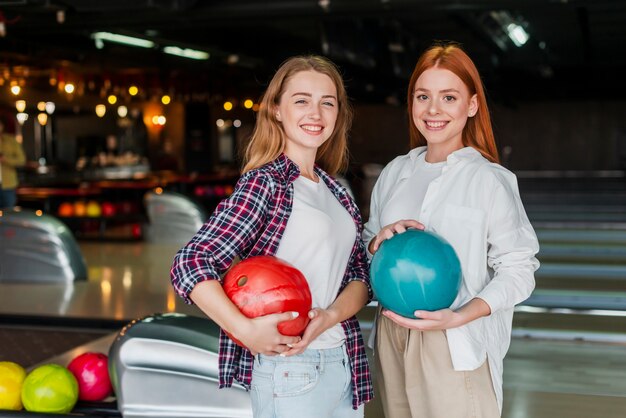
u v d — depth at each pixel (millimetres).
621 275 8453
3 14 7762
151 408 3426
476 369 2379
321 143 2283
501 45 17141
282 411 2154
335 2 7504
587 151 25609
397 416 2568
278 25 13352
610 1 7051
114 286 7848
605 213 15242
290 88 2234
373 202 2773
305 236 2193
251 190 2131
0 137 10000
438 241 2234
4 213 8258
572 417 4020
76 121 19188
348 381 2268
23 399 3412
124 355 3430
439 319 2199
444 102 2455
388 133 26047
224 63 14859
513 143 26188
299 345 2043
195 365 3381
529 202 17938
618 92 22516
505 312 2510
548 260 9547
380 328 2576
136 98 15992
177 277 2016
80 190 12773
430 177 2547
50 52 11695
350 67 15922
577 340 5652
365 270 2426
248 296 1990
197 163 20484
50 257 8078
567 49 18812
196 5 7844
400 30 14164
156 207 11398
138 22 7965
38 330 6137
